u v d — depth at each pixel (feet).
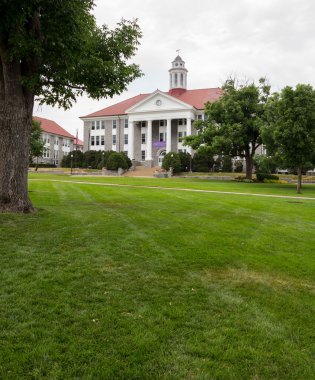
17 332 11.05
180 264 18.31
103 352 10.07
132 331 11.22
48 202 41.42
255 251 21.47
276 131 76.95
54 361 9.62
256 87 125.80
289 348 10.51
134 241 22.71
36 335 10.89
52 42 28.04
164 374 9.16
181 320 12.07
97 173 162.30
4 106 30.58
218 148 118.73
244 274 17.16
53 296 13.82
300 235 26.71
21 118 31.14
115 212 34.96
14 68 29.96
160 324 11.77
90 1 32.40
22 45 25.79
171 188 77.66
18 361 9.55
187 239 23.75
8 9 22.94
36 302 13.25
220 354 10.08
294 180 128.26
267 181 125.08
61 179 103.04
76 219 29.55
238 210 40.45
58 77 32.35
